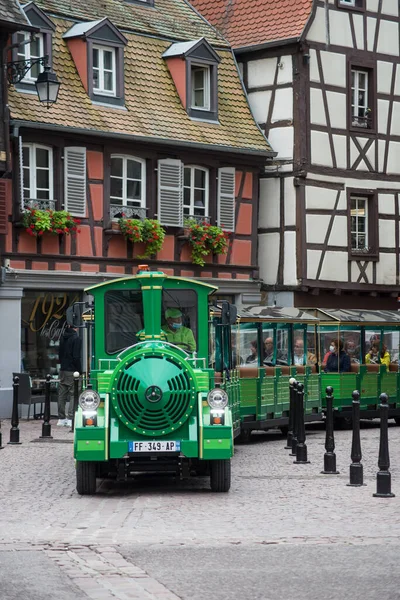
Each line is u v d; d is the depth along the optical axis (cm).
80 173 2947
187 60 3241
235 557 1047
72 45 3031
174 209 3166
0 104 2694
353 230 3600
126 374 1495
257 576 963
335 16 3512
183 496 1498
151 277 1598
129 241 3064
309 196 3428
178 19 3444
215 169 3294
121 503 1434
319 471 1781
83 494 1513
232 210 3334
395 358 2931
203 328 1614
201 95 3328
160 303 1605
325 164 3475
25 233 2825
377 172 3625
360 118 3578
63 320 2916
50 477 1689
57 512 1352
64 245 2912
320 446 2216
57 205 2900
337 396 2680
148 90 3177
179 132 3173
